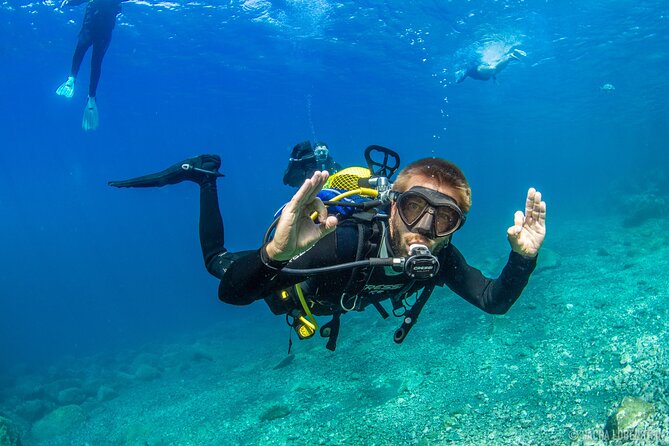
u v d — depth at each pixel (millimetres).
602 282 9930
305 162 4844
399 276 2301
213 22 18797
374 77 27750
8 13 17125
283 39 20953
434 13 17906
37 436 9406
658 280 9102
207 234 3297
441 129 52031
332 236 2088
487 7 17281
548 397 5172
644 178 31594
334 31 19938
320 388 7566
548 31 19734
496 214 46500
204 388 9938
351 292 2256
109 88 28656
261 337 15477
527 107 37531
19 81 25688
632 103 37500
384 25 19203
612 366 5500
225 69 25469
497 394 5617
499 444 4469
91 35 10711
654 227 17812
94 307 41906
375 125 48719
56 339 26969
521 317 8289
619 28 19703
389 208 2199
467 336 8125
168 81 27688
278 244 1556
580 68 25625
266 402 7629
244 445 6145
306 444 5641
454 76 27328
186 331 21969
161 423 8141
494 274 14242
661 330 6180
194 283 49781
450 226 2035
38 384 14320
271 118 42750
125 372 14453
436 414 5492
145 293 48281
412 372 7121
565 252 15484
